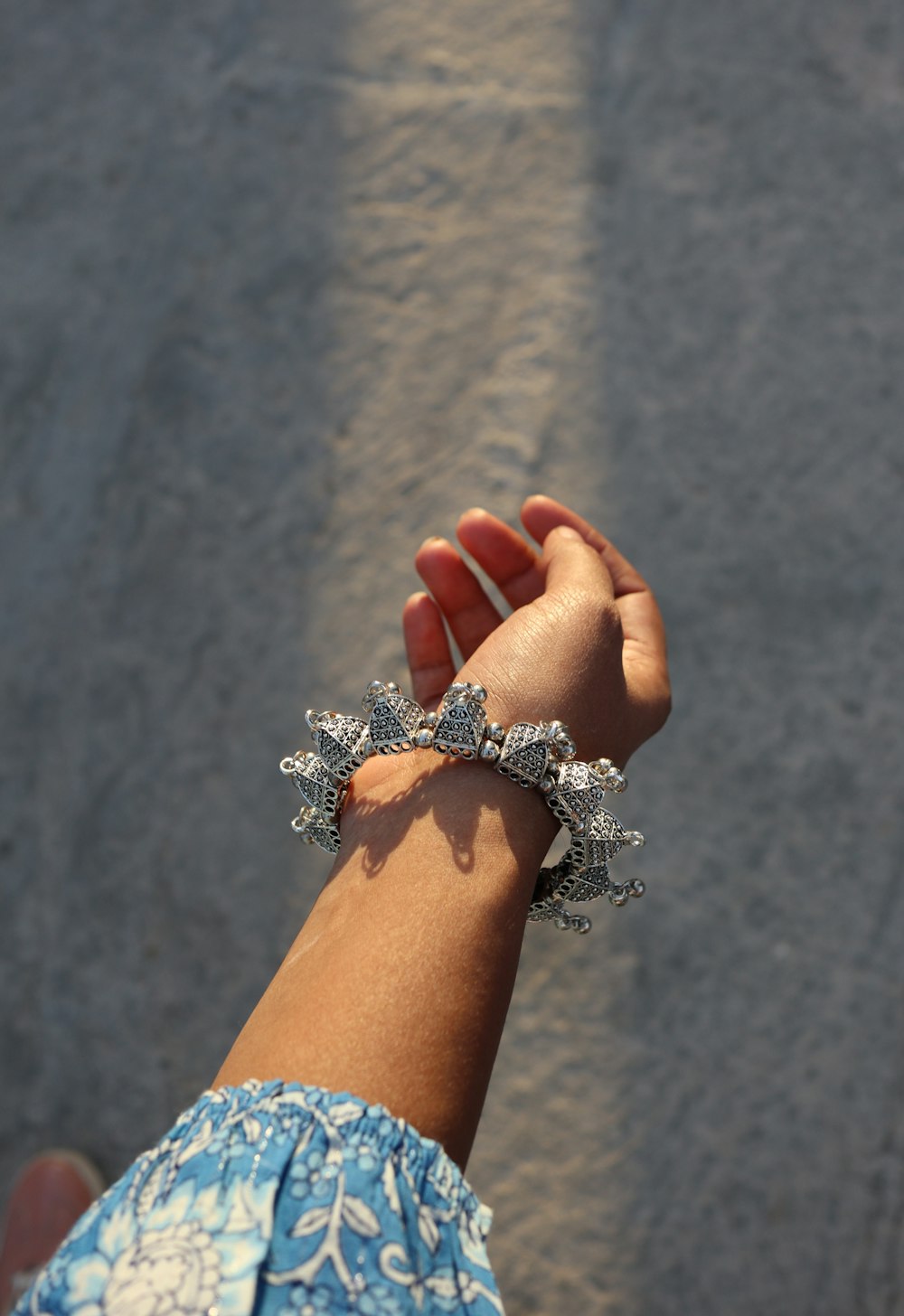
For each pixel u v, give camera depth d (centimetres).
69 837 91
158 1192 38
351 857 46
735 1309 76
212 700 93
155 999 87
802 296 96
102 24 111
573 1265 78
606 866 50
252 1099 39
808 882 83
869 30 101
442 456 96
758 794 85
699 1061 81
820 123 100
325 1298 37
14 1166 86
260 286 102
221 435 99
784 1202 78
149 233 105
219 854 89
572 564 55
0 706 95
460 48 106
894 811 84
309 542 95
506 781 47
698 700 87
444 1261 38
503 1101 81
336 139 105
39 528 99
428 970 42
